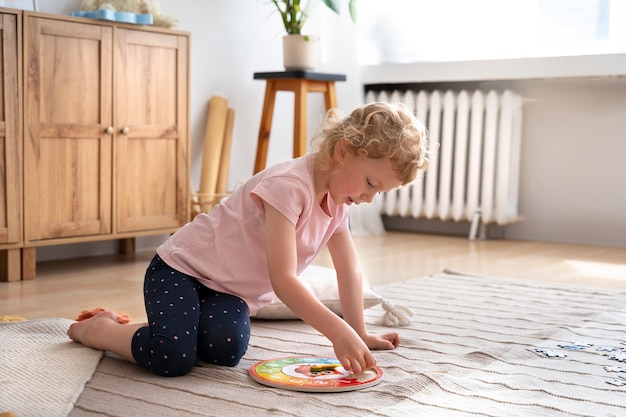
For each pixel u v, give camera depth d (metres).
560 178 3.76
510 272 2.91
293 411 1.30
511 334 1.90
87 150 2.80
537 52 3.63
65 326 1.88
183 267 1.65
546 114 3.77
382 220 4.28
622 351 1.73
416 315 2.12
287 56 3.50
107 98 2.84
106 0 2.92
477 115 3.77
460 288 2.52
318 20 4.08
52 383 1.44
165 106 3.04
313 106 4.13
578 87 3.67
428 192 3.94
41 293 2.44
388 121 1.46
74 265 2.96
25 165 2.62
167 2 3.39
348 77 4.03
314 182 1.55
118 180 2.90
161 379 1.49
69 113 2.74
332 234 1.71
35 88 2.64
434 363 1.62
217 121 3.53
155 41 2.98
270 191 1.50
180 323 1.51
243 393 1.40
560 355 1.68
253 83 3.81
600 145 3.64
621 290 2.52
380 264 3.07
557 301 2.32
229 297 1.64
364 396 1.38
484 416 1.29
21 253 2.67
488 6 3.73
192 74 3.52
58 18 2.68
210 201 3.44
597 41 3.47
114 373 1.53
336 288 2.05
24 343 1.71
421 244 3.67
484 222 3.81
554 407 1.33
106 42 2.83
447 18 3.86
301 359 1.60
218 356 1.57
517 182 3.78
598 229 3.68
